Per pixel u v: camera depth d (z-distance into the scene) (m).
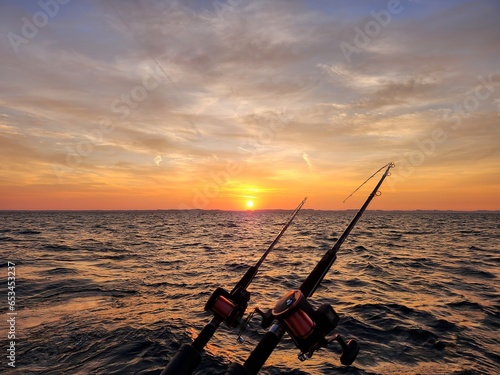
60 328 6.62
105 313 7.67
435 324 6.94
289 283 11.37
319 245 24.77
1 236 30.48
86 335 6.25
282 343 6.02
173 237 32.78
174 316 7.50
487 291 10.00
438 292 9.84
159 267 14.59
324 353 5.65
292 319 1.28
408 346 5.88
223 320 1.52
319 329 1.27
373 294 9.59
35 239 27.61
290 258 17.86
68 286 10.30
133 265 15.05
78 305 8.30
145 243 26.00
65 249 20.58
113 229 44.78
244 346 5.90
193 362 1.43
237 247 23.69
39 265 14.28
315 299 9.03
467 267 14.32
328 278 11.91
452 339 6.16
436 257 17.64
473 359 5.38
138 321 7.09
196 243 26.64
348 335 6.38
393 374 4.90
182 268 14.42
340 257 17.64
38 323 6.93
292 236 34.66
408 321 7.12
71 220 79.81
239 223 73.31
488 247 23.28
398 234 37.62
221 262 16.30
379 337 6.28
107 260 16.41
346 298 9.13
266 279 12.05
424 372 4.96
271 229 49.72
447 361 5.31
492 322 7.10
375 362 5.29
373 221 87.12
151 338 6.08
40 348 5.69
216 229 49.16
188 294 9.65
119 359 5.29
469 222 82.06
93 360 5.25
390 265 14.79
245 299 1.55
